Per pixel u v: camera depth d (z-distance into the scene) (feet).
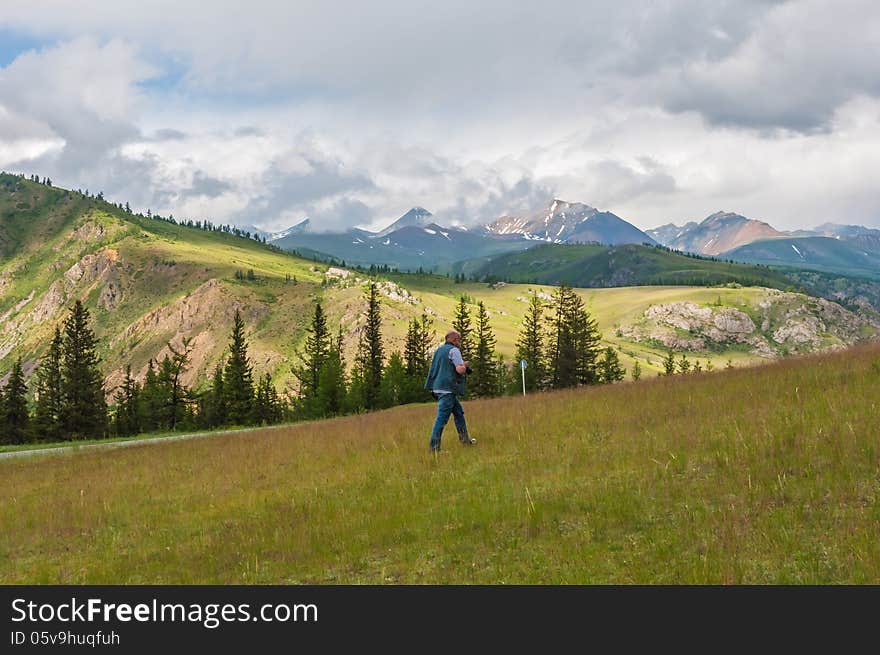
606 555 23.22
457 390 44.21
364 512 32.07
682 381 67.77
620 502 27.76
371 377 306.96
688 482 29.40
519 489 32.17
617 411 50.90
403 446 48.57
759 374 59.11
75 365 274.77
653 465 32.89
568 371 309.42
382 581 23.53
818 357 66.18
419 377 294.66
